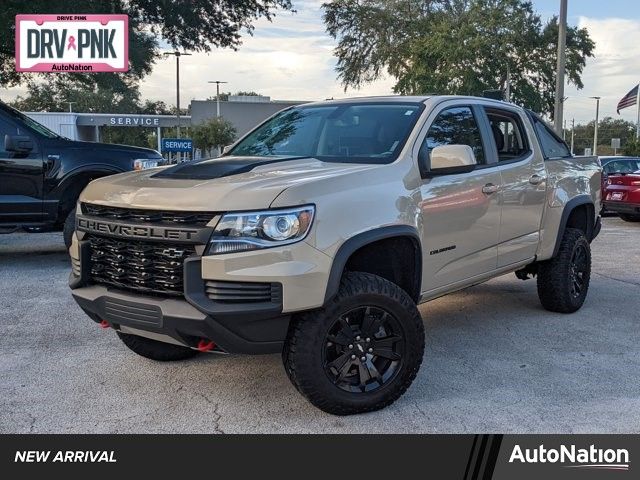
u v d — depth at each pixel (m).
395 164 4.19
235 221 3.44
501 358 4.98
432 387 4.37
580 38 36.19
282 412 3.97
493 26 33.72
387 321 3.87
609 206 14.84
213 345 3.63
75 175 8.15
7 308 6.30
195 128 55.09
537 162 5.69
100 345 5.21
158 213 3.62
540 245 5.76
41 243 10.48
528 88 35.28
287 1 19.14
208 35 19.06
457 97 5.07
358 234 3.73
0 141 7.86
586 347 5.25
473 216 4.79
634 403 4.13
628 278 8.05
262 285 3.45
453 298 6.98
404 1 36.97
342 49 38.34
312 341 3.61
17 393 4.24
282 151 4.84
